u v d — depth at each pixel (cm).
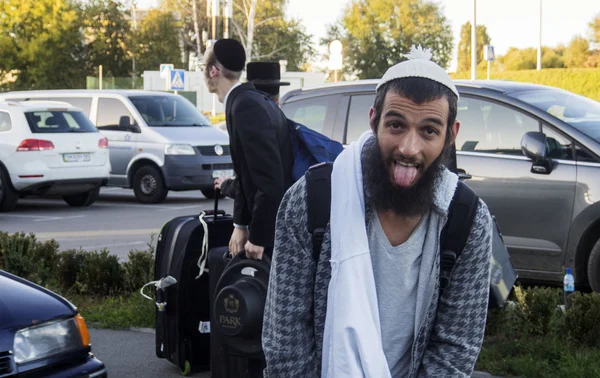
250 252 466
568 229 771
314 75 4250
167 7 6094
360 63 6278
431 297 242
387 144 234
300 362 247
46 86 4659
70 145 1606
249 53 5059
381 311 242
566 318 614
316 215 243
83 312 745
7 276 477
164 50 5159
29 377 421
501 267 496
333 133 880
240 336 470
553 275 784
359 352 231
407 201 235
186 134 1719
